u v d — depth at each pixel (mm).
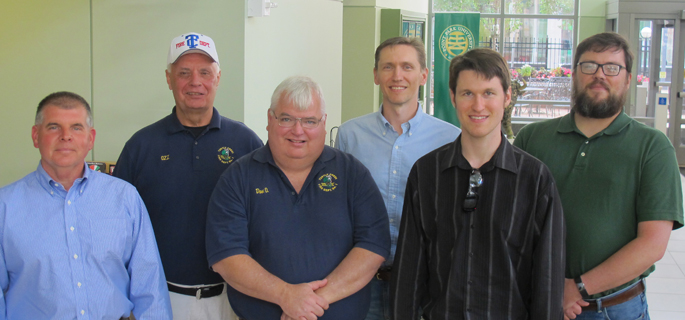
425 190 1981
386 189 2402
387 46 2354
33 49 3314
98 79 3332
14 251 1811
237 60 3291
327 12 4441
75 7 3283
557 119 2242
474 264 1870
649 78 9539
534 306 1820
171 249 2270
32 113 3361
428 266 2010
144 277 2004
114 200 1950
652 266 2113
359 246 2014
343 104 7406
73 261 1843
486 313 1854
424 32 8867
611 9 9984
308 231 1995
